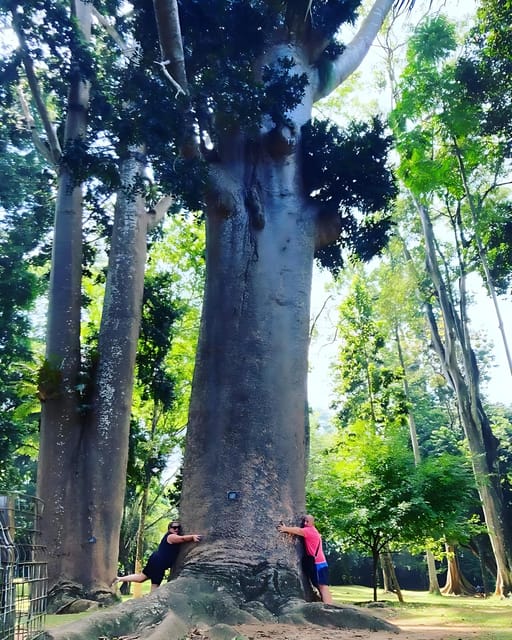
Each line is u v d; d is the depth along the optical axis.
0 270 21.38
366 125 11.31
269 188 10.66
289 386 9.41
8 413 22.55
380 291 29.95
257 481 8.64
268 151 10.88
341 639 6.41
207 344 9.63
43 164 21.02
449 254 27.70
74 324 15.11
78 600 12.50
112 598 13.15
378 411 27.41
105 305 15.76
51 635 5.55
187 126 9.96
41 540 13.13
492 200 22.69
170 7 9.40
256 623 7.25
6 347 22.50
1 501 5.54
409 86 18.64
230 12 10.75
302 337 9.88
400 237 28.36
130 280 15.88
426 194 20.05
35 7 13.18
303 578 8.52
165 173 9.98
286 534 8.51
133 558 32.50
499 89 18.27
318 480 17.11
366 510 15.90
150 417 25.14
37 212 21.36
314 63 12.54
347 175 10.84
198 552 8.24
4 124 17.80
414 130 18.58
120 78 10.78
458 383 24.47
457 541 17.94
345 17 12.15
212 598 7.50
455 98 18.30
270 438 8.95
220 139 10.97
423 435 36.91
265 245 10.14
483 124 18.97
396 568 41.50
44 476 13.85
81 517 13.67
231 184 10.35
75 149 10.62
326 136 11.05
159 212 17.64
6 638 5.00
